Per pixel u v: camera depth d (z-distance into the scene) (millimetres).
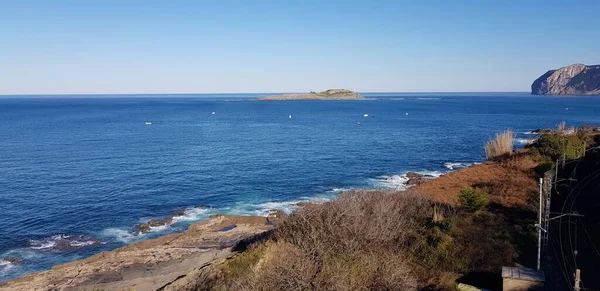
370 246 17734
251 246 20953
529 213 22938
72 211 36219
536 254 17828
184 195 41000
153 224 33125
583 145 38594
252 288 15891
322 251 17094
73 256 27688
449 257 17266
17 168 53344
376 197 21969
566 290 15070
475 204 22125
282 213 34469
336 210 19297
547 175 28484
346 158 59656
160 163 56688
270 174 49500
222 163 56500
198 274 20453
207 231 30734
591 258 17359
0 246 29125
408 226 19922
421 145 72125
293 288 15633
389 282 15648
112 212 36031
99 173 50406
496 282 15945
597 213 22234
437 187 30031
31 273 25047
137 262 25047
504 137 44281
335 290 15195
